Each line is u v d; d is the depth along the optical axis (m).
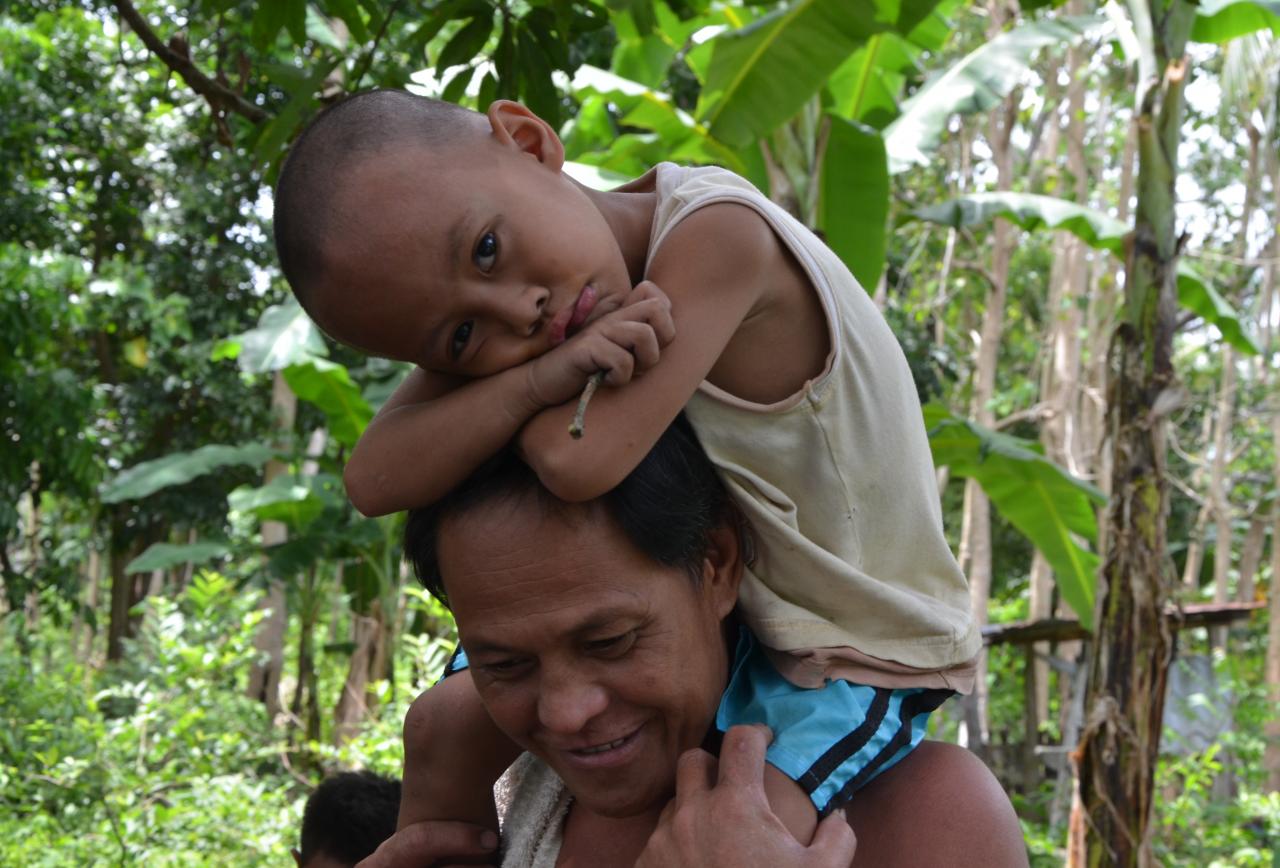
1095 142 16.39
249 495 10.08
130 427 15.41
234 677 9.69
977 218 6.49
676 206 1.35
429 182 1.27
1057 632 9.78
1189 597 14.21
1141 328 5.15
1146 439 5.14
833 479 1.33
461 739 1.56
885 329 1.41
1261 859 8.21
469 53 2.88
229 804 6.67
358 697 10.71
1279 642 12.20
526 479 1.26
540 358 1.25
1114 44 6.44
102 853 6.30
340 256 1.28
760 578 1.37
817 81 4.75
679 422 1.33
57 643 20.09
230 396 14.01
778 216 1.33
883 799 1.32
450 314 1.28
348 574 11.39
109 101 14.89
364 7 2.95
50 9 14.70
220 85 3.27
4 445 11.87
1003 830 1.29
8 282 11.05
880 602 1.34
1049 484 7.30
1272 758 11.34
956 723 11.26
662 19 5.97
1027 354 17.25
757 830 1.15
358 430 9.01
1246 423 17.33
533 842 1.52
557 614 1.23
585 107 6.62
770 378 1.32
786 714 1.30
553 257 1.29
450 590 1.28
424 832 1.56
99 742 7.37
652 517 1.24
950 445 7.14
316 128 1.33
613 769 1.29
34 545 16.02
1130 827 5.12
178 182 14.70
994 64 6.41
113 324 14.91
